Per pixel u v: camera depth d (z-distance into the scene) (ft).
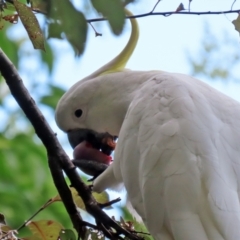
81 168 29.27
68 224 33.01
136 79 27.53
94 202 22.89
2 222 21.30
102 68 29.81
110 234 22.45
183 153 20.95
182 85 23.47
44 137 23.36
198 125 21.61
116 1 13.43
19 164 34.37
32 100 23.48
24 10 17.16
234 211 19.58
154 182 21.29
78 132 30.07
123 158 23.38
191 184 20.27
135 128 23.26
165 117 22.29
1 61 23.12
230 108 23.35
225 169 20.77
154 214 21.21
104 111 28.50
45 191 33.94
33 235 22.41
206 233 19.49
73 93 29.55
